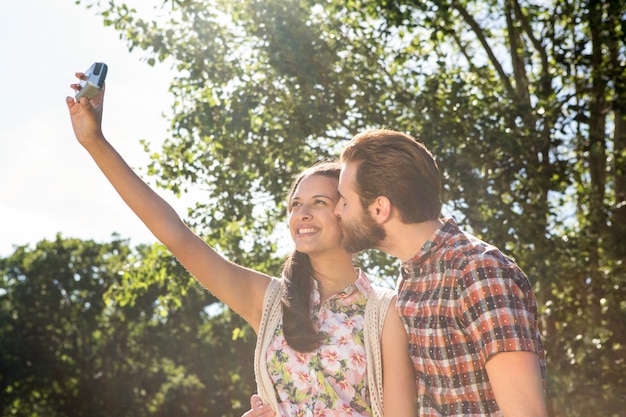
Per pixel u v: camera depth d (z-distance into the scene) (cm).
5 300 2970
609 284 1170
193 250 305
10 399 2909
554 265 1116
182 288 1287
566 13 1259
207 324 2939
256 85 1227
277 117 1227
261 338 310
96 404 2942
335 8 1249
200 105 1235
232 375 2934
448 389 248
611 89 1266
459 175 1127
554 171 1191
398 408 296
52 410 2952
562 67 1273
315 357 304
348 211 267
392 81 1263
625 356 1141
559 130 1189
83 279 2939
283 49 1193
